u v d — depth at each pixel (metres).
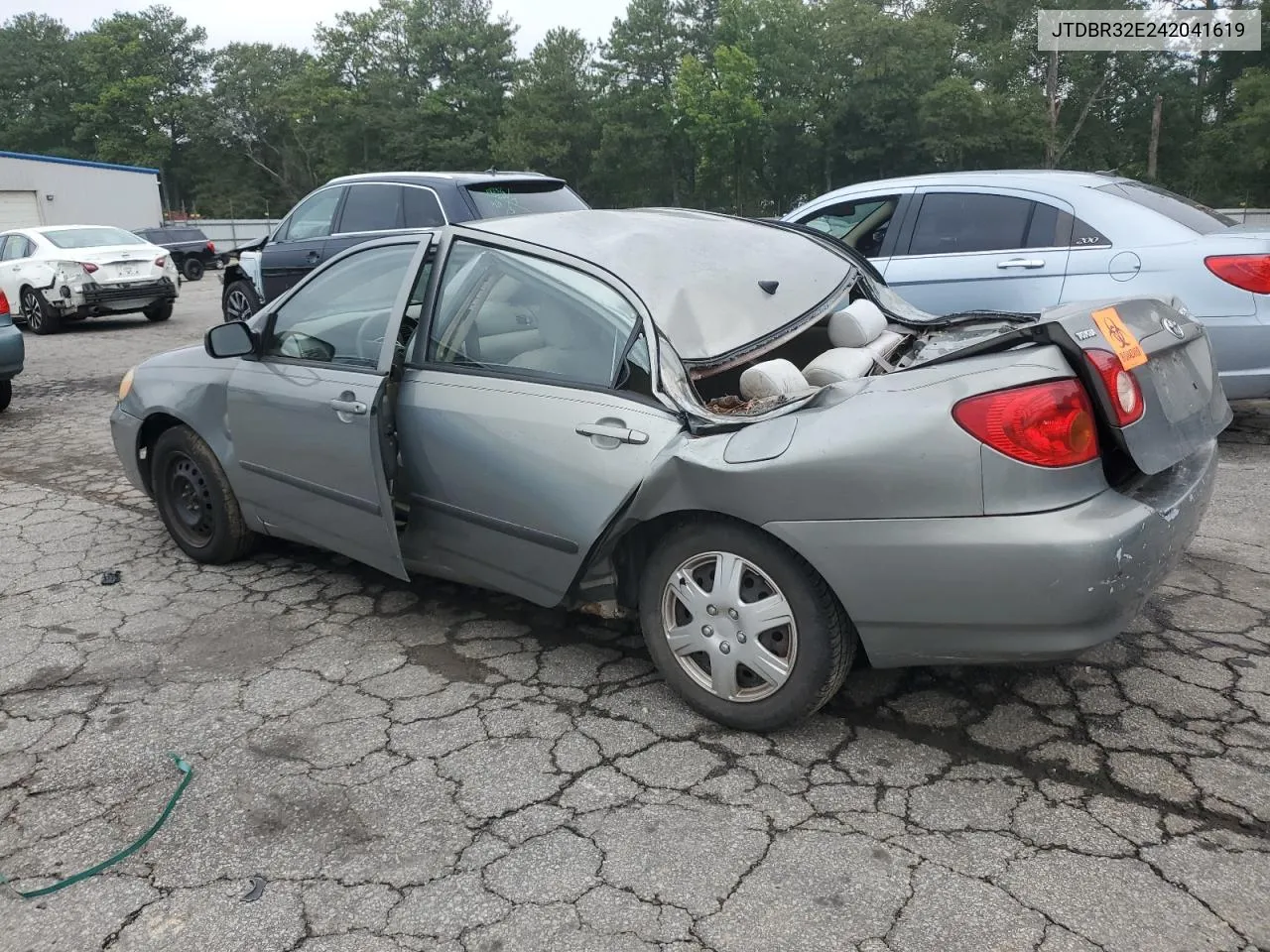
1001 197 6.12
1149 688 3.15
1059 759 2.79
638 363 3.04
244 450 4.15
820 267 3.85
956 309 6.17
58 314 14.39
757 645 2.88
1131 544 2.47
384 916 2.29
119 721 3.22
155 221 38.91
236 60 85.25
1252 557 4.18
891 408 2.59
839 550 2.63
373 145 74.69
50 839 2.63
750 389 3.13
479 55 72.12
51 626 3.99
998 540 2.45
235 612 4.07
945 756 2.84
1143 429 2.62
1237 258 5.30
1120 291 5.60
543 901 2.32
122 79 85.50
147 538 5.06
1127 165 54.22
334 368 3.78
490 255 3.50
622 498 2.96
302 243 10.05
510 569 3.37
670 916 2.25
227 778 2.87
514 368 3.33
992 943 2.12
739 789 2.72
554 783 2.79
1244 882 2.28
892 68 48.84
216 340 3.95
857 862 2.40
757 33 53.47
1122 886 2.28
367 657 3.62
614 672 3.44
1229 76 52.78
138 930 2.29
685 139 58.47
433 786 2.80
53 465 6.75
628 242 3.45
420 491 3.53
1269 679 3.17
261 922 2.30
